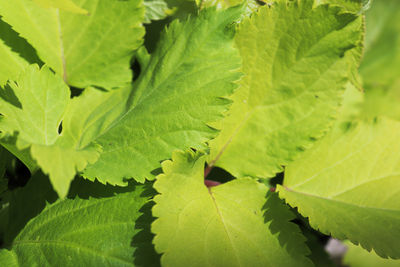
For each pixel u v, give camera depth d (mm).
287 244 390
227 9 402
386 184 415
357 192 414
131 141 393
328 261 454
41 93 399
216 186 403
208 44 400
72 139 402
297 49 407
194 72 398
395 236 397
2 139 372
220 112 391
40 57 412
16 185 412
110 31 413
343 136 421
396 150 420
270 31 407
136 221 386
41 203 400
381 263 485
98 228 387
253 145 413
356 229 398
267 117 412
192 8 423
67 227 390
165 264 372
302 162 419
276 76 410
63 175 358
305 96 409
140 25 413
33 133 391
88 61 417
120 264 380
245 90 412
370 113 529
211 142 414
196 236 381
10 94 390
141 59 419
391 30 612
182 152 388
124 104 409
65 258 385
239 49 409
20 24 405
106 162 390
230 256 382
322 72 407
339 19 401
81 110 411
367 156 420
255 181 403
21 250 392
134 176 387
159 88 401
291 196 406
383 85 554
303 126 409
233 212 394
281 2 404
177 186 387
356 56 422
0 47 406
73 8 381
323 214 402
